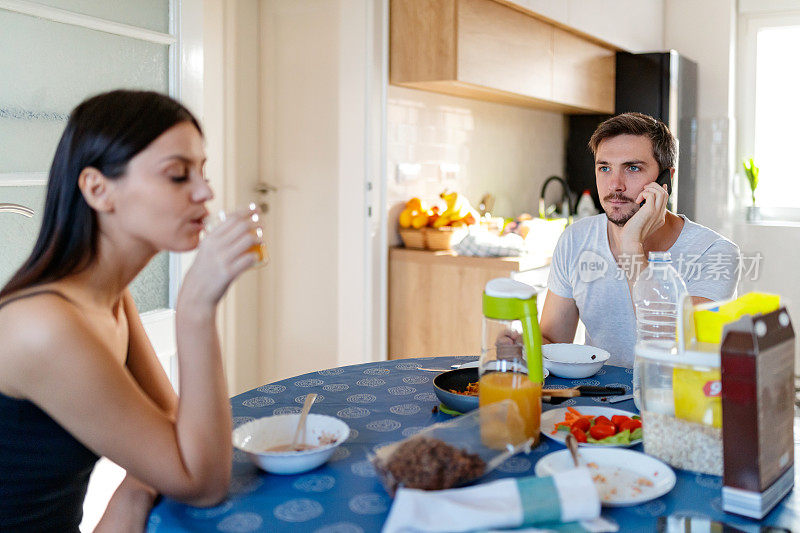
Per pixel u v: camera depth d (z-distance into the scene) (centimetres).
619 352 204
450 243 333
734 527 93
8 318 98
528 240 362
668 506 100
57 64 200
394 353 344
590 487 92
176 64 235
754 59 525
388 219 343
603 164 197
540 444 123
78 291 105
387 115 336
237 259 99
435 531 87
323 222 335
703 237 198
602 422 128
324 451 111
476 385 145
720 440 109
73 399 96
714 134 517
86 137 101
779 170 527
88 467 114
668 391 113
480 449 107
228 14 325
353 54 319
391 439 126
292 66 336
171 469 98
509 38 353
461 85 333
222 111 325
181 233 105
